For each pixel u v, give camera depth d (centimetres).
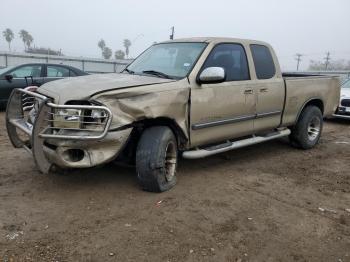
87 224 380
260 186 514
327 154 710
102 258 322
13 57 2933
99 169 540
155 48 591
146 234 365
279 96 627
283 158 663
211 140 530
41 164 418
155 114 441
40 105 400
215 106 517
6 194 445
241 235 373
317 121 737
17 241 343
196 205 436
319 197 486
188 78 489
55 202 428
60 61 3177
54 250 331
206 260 327
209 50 526
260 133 636
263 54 614
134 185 486
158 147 446
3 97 1034
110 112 402
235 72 556
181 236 364
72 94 420
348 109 1080
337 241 372
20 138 506
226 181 525
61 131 411
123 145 431
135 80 464
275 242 364
